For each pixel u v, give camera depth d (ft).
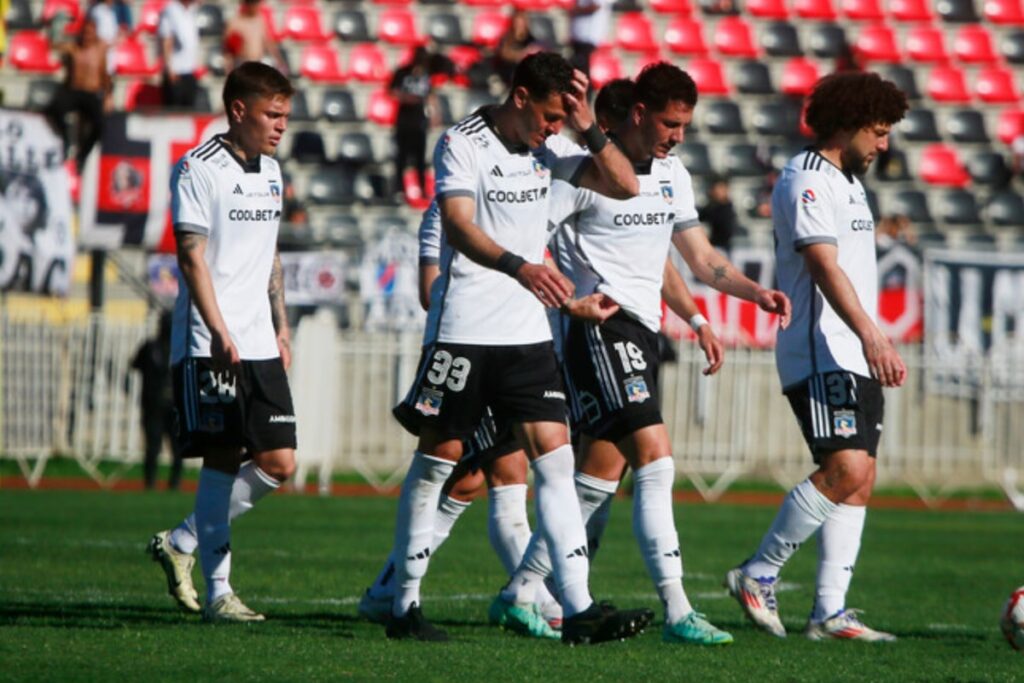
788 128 288.30
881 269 220.23
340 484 217.36
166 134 210.59
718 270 80.94
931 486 221.87
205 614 79.92
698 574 117.39
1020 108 302.66
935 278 220.02
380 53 289.94
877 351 74.74
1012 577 120.78
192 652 65.62
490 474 82.17
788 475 218.59
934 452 218.18
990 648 77.30
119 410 212.23
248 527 148.25
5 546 120.67
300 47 288.51
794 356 79.61
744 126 288.51
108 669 60.18
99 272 222.69
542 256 70.90
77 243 208.54
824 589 80.18
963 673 66.74
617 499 205.16
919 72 303.07
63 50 237.04
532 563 78.02
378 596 78.69
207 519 79.46
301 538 137.69
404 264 219.20
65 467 220.64
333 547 129.49
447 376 69.41
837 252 77.87
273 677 59.31
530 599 78.79
